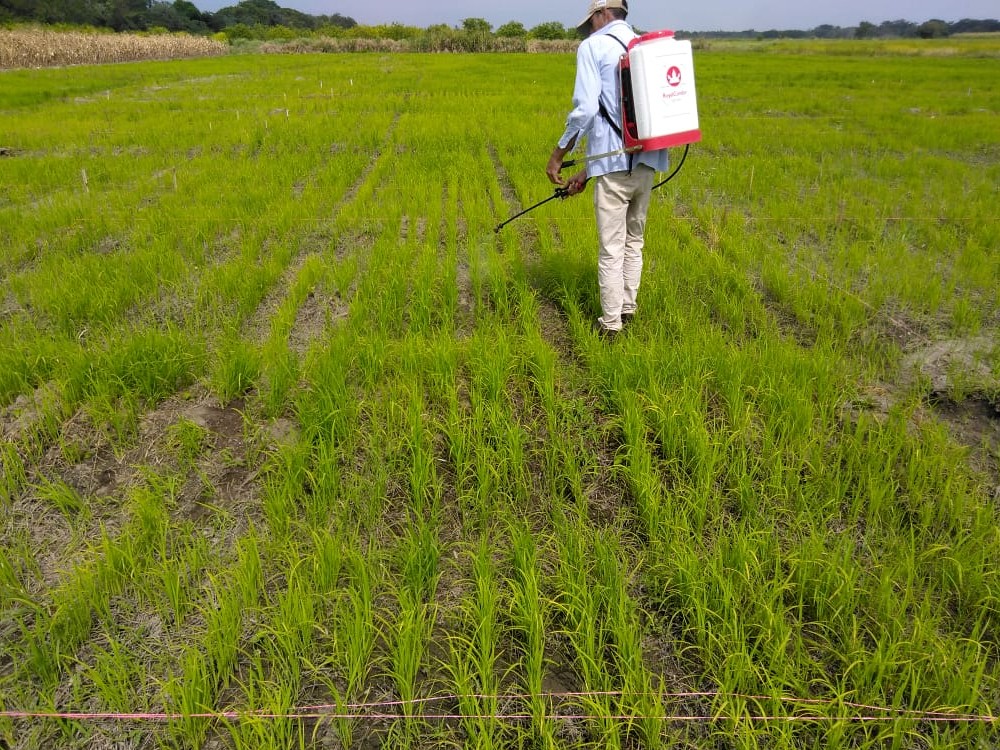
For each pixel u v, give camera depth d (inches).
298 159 383.6
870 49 1777.8
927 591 95.0
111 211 278.2
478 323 179.9
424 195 301.4
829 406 143.5
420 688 87.4
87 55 1352.1
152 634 94.0
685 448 128.3
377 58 1488.7
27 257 234.2
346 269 210.7
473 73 979.9
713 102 651.5
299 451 122.9
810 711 81.2
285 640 88.7
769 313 194.2
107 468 127.8
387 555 106.1
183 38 1793.8
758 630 93.0
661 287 195.3
